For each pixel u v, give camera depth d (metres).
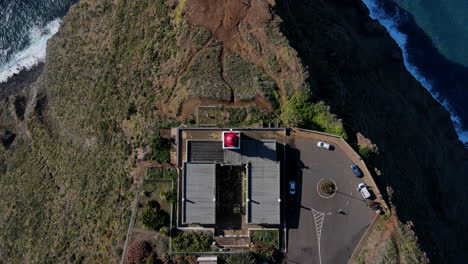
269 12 55.97
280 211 51.91
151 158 53.31
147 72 58.25
